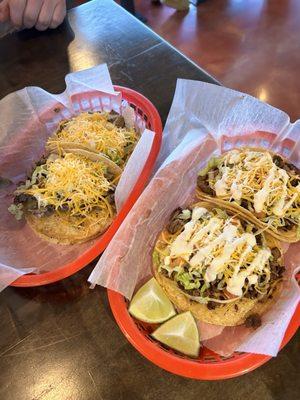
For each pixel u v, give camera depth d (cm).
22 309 32
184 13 93
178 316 31
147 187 33
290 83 77
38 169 39
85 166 38
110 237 34
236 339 31
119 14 54
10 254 36
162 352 28
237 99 38
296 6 92
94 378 29
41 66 50
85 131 40
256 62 81
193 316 31
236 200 36
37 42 52
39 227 37
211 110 39
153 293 32
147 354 28
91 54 50
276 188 35
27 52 51
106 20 53
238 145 40
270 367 28
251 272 32
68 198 37
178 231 35
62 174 37
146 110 41
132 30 52
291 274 33
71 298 33
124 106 43
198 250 33
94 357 30
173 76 47
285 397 27
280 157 38
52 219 37
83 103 44
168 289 33
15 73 49
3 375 30
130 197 35
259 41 85
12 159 42
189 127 40
